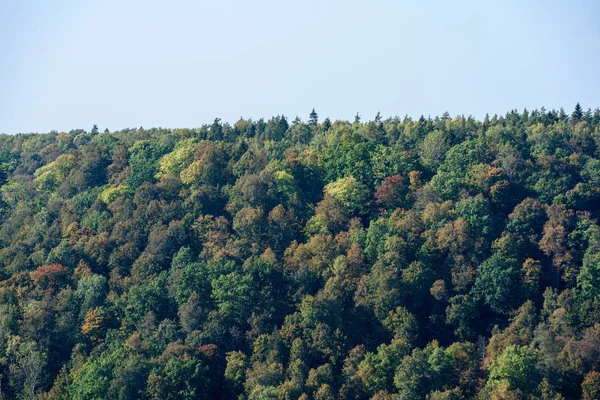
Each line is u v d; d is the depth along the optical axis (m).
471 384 193.62
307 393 195.75
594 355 192.38
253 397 192.75
